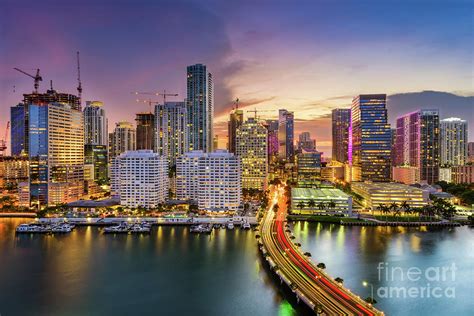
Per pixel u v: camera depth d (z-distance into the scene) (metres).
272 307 166.12
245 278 199.38
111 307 167.50
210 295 178.75
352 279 192.12
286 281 178.88
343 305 153.62
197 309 164.62
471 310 161.62
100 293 182.12
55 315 160.75
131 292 183.12
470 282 190.62
